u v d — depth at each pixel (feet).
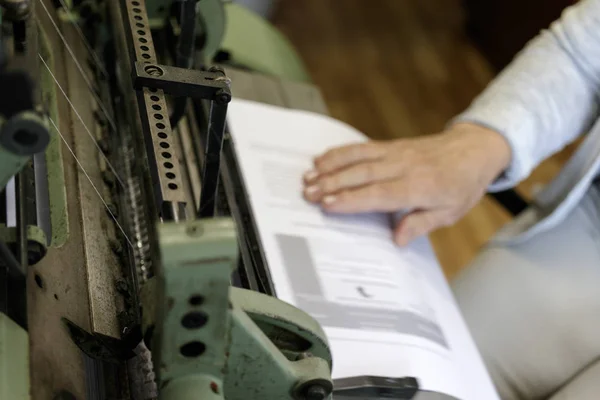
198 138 2.04
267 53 3.19
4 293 1.12
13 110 0.89
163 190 1.18
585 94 2.65
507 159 2.53
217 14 2.18
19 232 1.18
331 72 6.48
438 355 1.99
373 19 7.23
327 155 2.41
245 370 1.24
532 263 2.79
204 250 0.97
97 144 1.85
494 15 6.61
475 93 6.48
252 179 2.32
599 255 2.69
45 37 1.84
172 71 1.40
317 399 1.32
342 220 2.30
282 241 2.13
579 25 2.59
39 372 1.10
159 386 1.15
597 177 2.83
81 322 1.32
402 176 2.36
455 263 4.89
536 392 2.62
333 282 2.05
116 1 2.02
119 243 1.61
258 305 1.29
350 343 1.89
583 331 2.55
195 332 1.07
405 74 6.59
